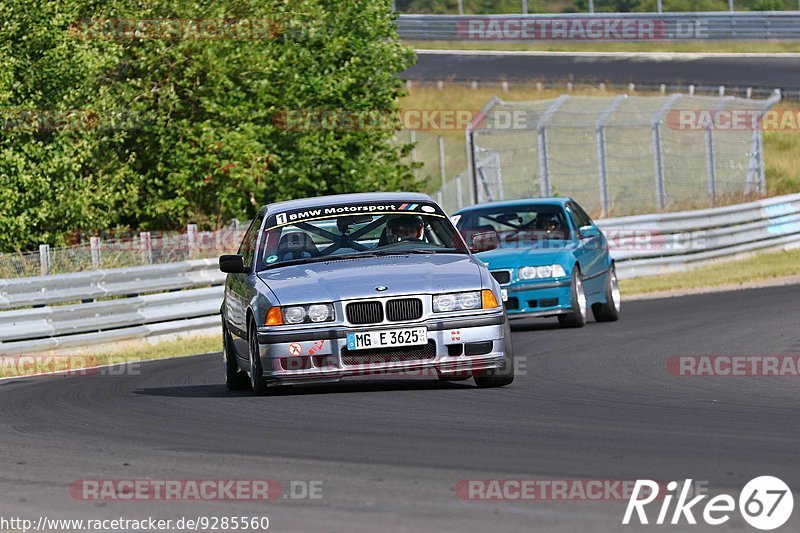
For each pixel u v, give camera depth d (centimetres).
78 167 6750
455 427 2325
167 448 2233
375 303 2792
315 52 8269
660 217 7712
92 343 5103
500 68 15812
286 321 2792
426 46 17188
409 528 1537
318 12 8156
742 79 14775
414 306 2798
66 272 5712
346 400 2762
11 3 6612
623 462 1923
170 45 7581
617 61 16150
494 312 2841
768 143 13912
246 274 3106
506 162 12212
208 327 5631
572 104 13288
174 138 7638
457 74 15475
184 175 7544
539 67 15850
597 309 5028
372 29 8550
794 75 14962
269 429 2394
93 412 2833
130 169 7531
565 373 3250
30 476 2019
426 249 3088
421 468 1925
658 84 14488
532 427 2303
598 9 17988
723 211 8212
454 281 2836
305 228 3133
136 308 5297
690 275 7331
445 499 1698
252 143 7556
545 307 4597
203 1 7681
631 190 11162
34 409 2959
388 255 3058
